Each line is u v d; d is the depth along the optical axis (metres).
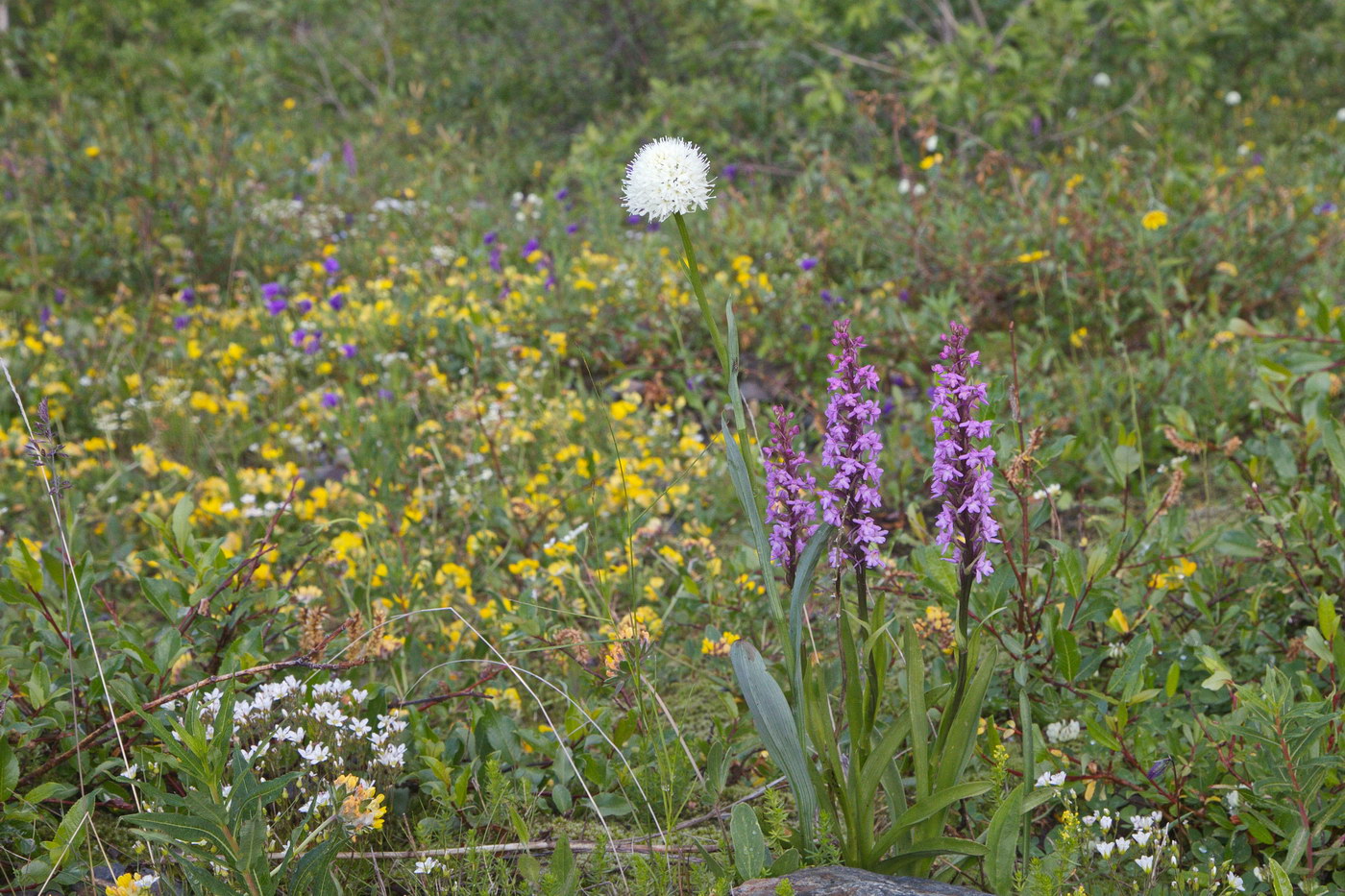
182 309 6.69
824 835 2.13
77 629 2.89
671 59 11.37
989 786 2.03
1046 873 2.18
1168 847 2.31
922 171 7.54
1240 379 4.67
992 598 2.67
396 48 14.21
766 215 7.19
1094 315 5.73
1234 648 3.02
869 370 1.99
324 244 8.01
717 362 5.91
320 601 3.63
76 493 3.75
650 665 3.17
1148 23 8.79
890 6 9.11
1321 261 5.62
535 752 2.90
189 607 2.91
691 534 4.02
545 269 6.54
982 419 2.06
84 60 13.71
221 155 8.29
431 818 2.59
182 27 15.50
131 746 2.64
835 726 2.40
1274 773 2.23
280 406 5.67
